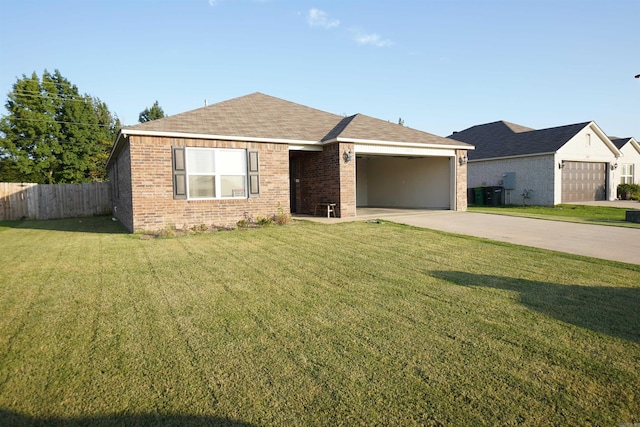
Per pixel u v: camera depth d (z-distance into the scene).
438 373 2.92
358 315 4.15
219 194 11.73
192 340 3.54
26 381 2.85
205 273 5.98
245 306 4.46
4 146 28.84
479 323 3.89
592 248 7.70
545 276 5.66
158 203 10.88
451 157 15.51
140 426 2.32
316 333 3.68
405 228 10.51
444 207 16.05
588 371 2.92
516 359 3.12
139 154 10.58
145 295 4.89
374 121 15.22
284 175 12.74
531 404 2.51
